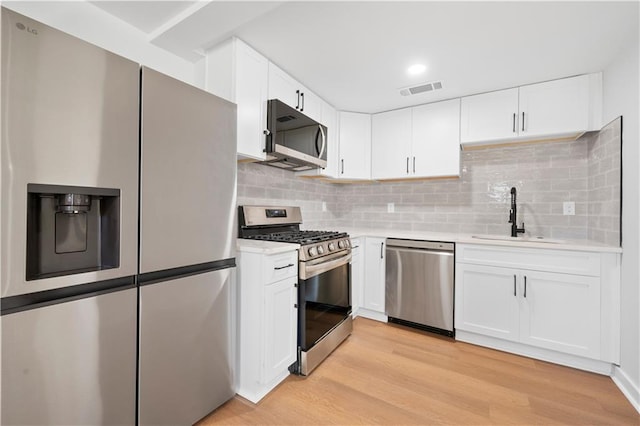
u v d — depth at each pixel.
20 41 0.86
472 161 2.84
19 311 0.87
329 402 1.59
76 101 0.98
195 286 1.38
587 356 1.89
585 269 1.90
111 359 1.08
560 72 2.12
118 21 1.57
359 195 3.48
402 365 1.97
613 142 1.91
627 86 1.75
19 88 0.86
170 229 1.27
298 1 1.42
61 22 1.37
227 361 1.55
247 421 1.45
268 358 1.60
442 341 2.34
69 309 0.97
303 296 1.83
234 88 1.73
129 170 1.12
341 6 1.45
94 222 1.13
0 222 0.83
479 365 1.98
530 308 2.07
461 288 2.33
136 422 1.17
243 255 1.65
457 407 1.55
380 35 1.70
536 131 2.29
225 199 1.52
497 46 1.79
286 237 2.11
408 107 2.87
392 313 2.65
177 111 1.29
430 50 1.85
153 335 1.21
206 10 1.42
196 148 1.37
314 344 1.92
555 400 1.61
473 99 2.55
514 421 1.45
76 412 0.99
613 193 1.91
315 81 2.31
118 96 1.09
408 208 3.17
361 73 2.17
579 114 2.15
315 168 2.63
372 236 2.74
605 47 1.78
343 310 2.31
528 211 2.59
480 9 1.46
